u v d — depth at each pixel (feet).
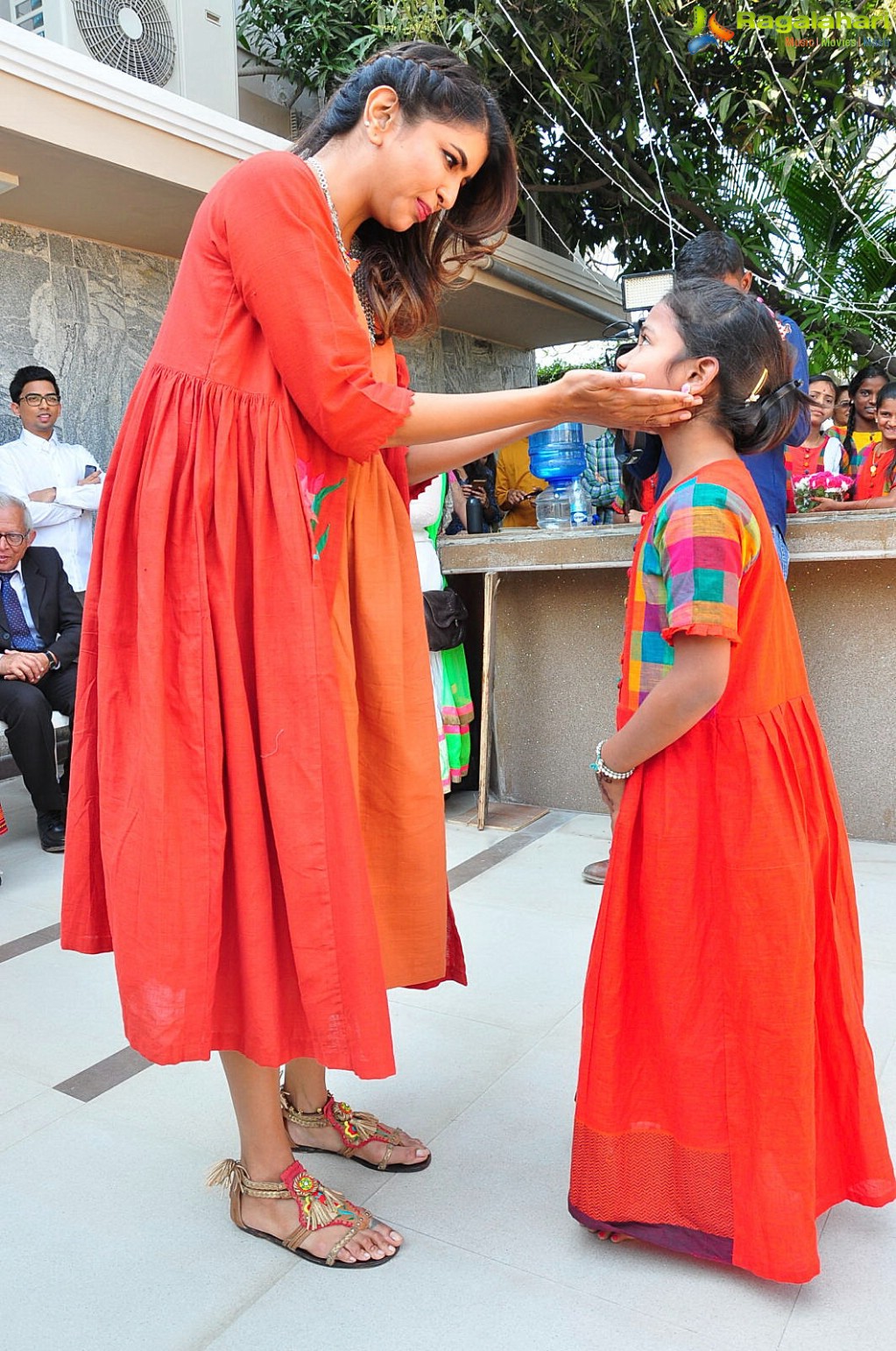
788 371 4.63
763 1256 4.47
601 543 10.70
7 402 15.31
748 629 4.50
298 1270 4.95
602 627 11.85
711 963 4.55
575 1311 4.61
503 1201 5.41
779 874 4.38
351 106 4.50
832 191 18.62
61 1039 7.38
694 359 4.45
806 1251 4.43
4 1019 7.72
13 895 10.50
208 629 4.34
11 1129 6.23
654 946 4.61
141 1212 5.42
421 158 4.42
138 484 4.51
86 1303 4.77
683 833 4.52
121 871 4.48
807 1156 4.44
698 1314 4.58
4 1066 7.00
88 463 14.96
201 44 16.56
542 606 12.19
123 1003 4.56
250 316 4.37
